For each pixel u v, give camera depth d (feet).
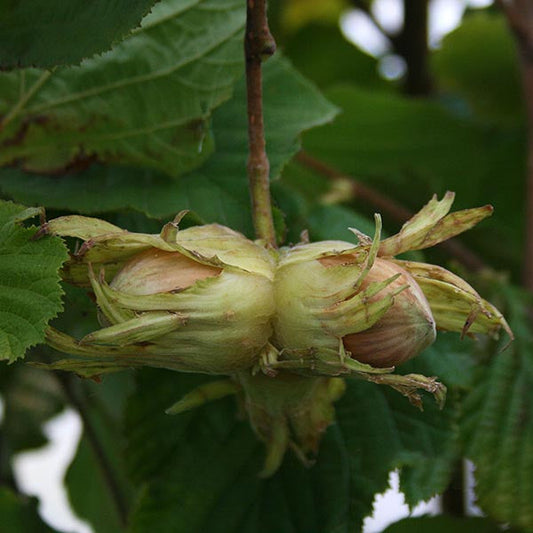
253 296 1.02
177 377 1.31
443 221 1.04
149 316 1.01
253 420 1.11
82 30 1.05
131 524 1.31
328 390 1.12
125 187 1.18
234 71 1.16
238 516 1.30
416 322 1.01
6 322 1.01
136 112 1.16
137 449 1.31
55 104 1.16
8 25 1.06
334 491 1.27
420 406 1.03
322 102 1.25
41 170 1.17
